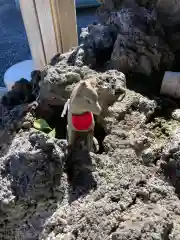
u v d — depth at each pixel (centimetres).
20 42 187
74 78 111
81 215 83
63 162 91
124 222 77
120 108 108
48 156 88
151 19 119
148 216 77
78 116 89
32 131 93
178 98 118
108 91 108
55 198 90
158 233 72
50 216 88
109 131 105
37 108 115
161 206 81
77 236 79
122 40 120
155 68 123
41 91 114
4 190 88
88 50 127
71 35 140
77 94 86
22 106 119
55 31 137
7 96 130
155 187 85
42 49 145
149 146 100
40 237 85
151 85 121
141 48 118
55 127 113
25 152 87
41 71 127
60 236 80
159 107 112
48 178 87
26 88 132
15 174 89
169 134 104
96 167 94
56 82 110
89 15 162
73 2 130
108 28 129
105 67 126
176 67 126
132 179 90
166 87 116
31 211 90
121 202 83
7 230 94
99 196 87
